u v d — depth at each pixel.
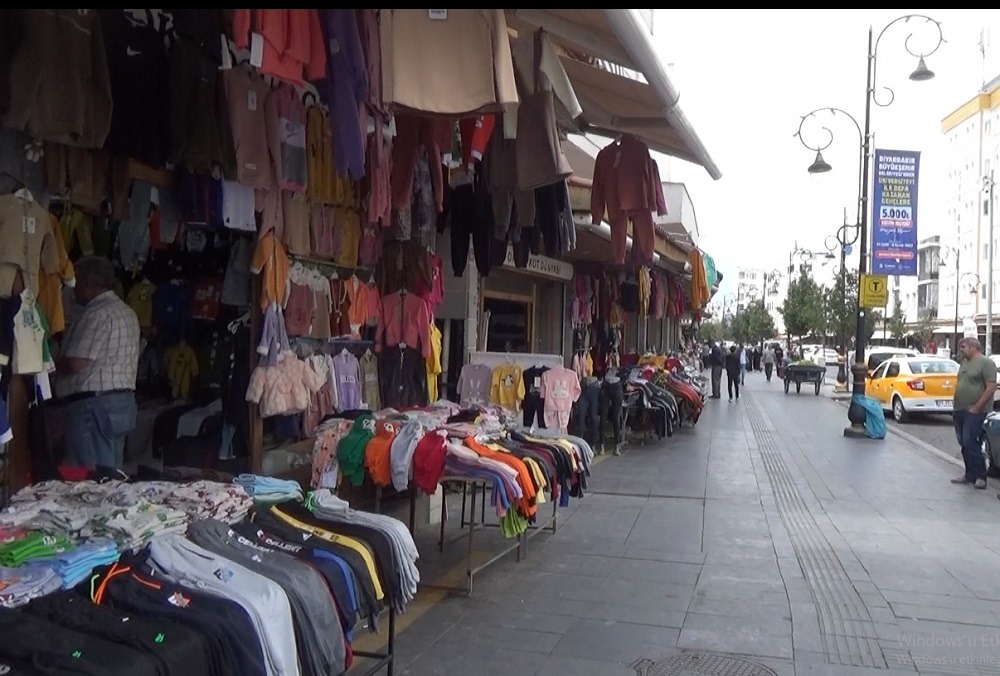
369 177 6.24
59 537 3.35
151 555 3.34
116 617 2.90
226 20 4.73
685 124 6.44
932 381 20.92
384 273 7.89
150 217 6.01
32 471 4.92
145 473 5.80
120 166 4.90
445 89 4.67
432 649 5.14
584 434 13.13
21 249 4.24
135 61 4.60
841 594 6.33
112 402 5.16
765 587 6.49
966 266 62.50
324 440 6.00
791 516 9.23
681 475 11.99
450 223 8.28
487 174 6.40
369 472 5.87
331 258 6.88
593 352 16.58
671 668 4.86
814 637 5.41
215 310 6.84
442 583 6.45
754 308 85.31
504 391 9.27
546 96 5.50
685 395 17.75
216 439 6.45
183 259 7.01
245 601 3.12
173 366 6.91
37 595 3.00
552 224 7.30
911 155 17.44
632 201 7.36
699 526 8.66
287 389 6.15
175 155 4.67
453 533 8.12
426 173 6.82
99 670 2.54
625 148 7.41
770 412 23.06
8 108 3.77
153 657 2.69
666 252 14.86
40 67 3.81
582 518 9.02
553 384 9.16
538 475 6.42
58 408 5.13
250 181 5.09
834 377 47.09
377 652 5.00
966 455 11.30
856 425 17.12
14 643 2.64
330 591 3.62
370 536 4.12
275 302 6.04
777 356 47.75
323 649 3.45
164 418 6.63
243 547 3.68
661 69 5.29
